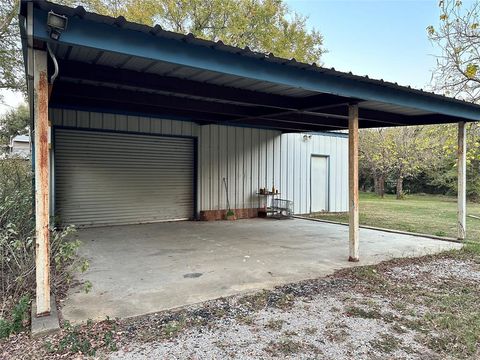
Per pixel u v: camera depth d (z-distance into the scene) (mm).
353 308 3355
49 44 2994
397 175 19578
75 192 7816
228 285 4012
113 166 8258
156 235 7234
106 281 4141
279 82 4145
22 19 2805
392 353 2527
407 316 3186
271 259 5262
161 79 4750
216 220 9562
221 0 15086
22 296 3326
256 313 3223
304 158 11328
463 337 2762
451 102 6023
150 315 3152
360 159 20141
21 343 2641
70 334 2713
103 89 5648
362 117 6621
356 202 5195
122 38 3096
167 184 9047
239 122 9023
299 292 3805
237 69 3826
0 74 14180
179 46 3418
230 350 2543
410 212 12227
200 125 9375
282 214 10516
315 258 5344
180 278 4277
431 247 6215
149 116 8586
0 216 4184
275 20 17188
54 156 7469
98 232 7469
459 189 7012
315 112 6289
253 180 10297
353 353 2520
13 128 21844
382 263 5074
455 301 3559
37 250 3016
